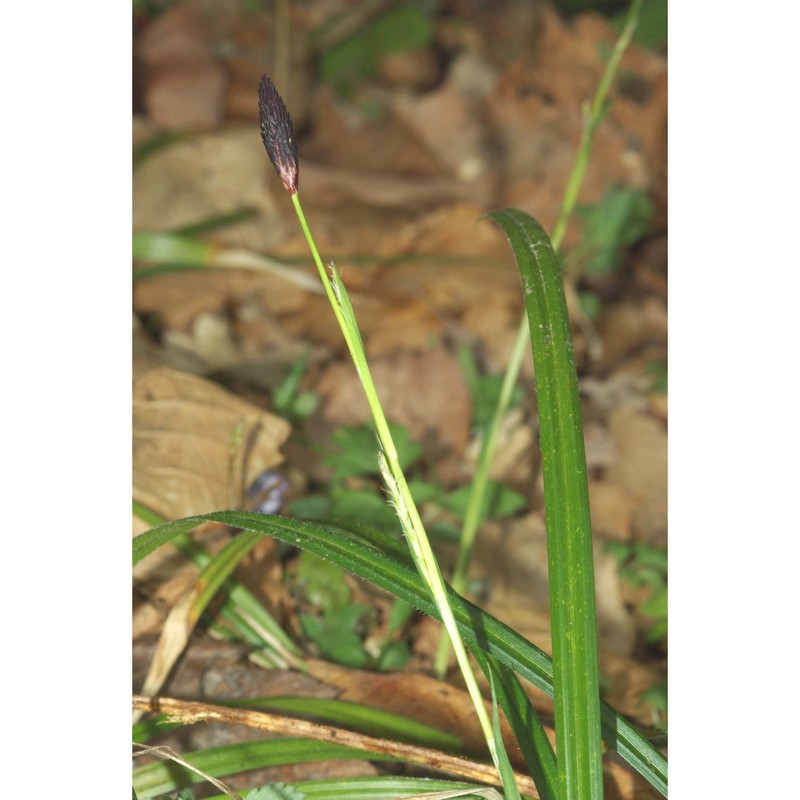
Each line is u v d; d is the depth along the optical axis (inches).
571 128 66.6
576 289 55.3
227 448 32.5
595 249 56.5
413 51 75.3
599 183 63.2
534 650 24.9
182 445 32.0
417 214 60.0
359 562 24.8
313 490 40.0
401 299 52.0
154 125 63.1
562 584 23.9
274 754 26.8
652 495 41.4
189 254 42.1
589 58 70.7
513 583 35.8
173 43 68.0
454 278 53.6
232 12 74.6
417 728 28.3
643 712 31.3
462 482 42.6
